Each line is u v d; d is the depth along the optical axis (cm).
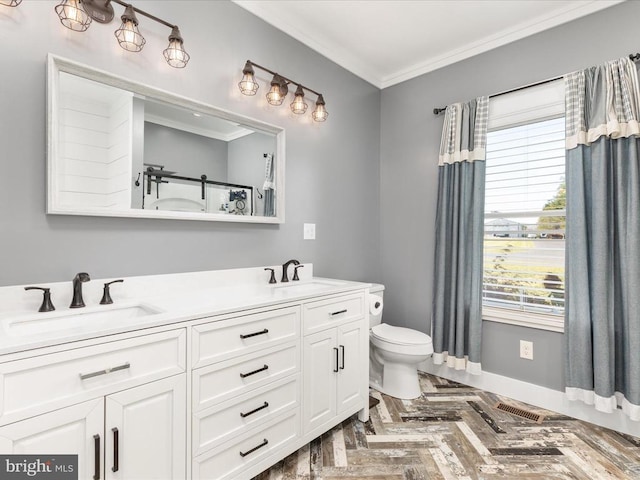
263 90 211
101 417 101
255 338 143
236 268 198
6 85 124
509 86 237
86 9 137
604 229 188
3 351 85
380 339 233
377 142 307
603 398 185
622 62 188
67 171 136
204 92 181
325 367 177
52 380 93
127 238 155
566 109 205
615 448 177
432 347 244
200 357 125
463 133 248
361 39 248
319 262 251
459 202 249
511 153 238
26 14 128
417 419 206
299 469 160
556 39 217
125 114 153
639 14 188
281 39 222
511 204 238
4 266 124
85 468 99
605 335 186
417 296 285
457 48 259
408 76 291
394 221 300
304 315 165
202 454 125
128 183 153
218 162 188
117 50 150
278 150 219
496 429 195
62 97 135
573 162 200
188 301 162
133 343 108
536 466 163
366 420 204
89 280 133
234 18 196
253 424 142
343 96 271
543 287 224
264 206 211
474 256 238
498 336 240
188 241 176
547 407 217
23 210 128
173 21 169
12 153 125
